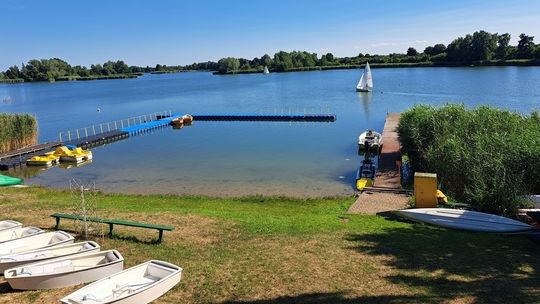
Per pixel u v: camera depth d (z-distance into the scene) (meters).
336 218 15.81
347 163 30.20
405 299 8.67
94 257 10.27
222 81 160.50
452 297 8.72
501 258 11.23
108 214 15.81
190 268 10.55
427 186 16.42
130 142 42.34
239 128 49.47
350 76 146.50
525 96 64.44
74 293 8.41
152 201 20.16
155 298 8.90
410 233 13.73
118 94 115.94
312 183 24.86
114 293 8.62
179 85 149.38
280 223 14.73
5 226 12.98
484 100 61.94
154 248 12.02
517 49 141.88
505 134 20.66
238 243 12.55
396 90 84.75
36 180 27.75
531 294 8.80
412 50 180.88
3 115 37.91
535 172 17.50
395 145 32.94
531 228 13.84
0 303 8.66
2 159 33.25
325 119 53.31
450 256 11.37
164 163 31.94
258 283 9.66
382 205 17.69
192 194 22.73
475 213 15.11
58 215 13.90
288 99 80.50
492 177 17.14
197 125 53.12
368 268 10.45
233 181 25.78
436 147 21.97
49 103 93.12
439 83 93.75
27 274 9.24
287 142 39.31
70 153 33.44
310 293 9.09
